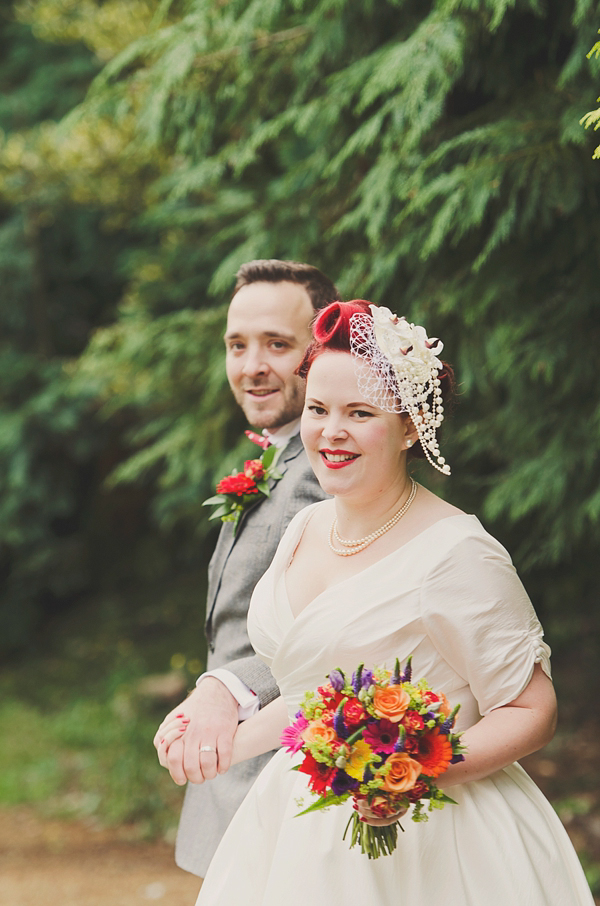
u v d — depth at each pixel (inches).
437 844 58.7
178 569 361.7
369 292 141.9
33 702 299.7
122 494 355.6
